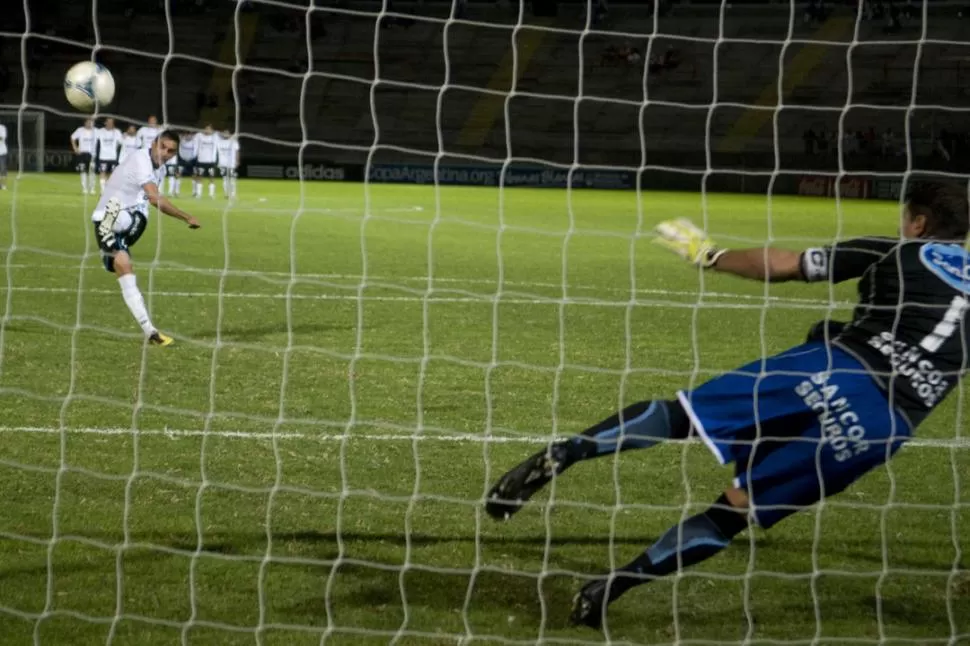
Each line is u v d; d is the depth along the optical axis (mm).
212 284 21547
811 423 6973
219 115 64312
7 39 61188
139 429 11109
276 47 65938
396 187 56750
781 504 6992
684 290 23219
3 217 33688
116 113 63844
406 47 65500
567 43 65938
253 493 9375
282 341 16031
